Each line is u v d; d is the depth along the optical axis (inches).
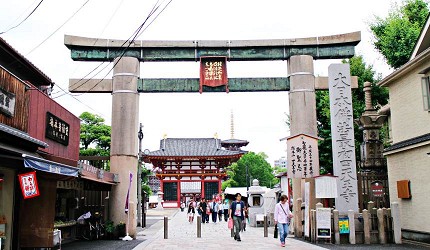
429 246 642.8
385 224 697.6
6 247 493.4
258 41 854.5
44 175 525.3
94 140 1686.8
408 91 741.3
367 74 1143.0
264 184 3587.6
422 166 673.6
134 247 668.7
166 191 2652.6
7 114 460.4
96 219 808.3
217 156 2566.4
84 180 683.4
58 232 565.9
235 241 748.6
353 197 754.2
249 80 864.3
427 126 677.9
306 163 786.2
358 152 1169.4
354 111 1125.1
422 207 671.8
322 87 861.8
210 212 1546.5
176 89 855.1
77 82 841.5
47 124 564.7
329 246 650.8
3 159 464.1
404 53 988.6
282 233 645.3
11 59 603.8
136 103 847.7
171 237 853.2
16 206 513.0
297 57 856.3
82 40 831.7
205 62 857.5
